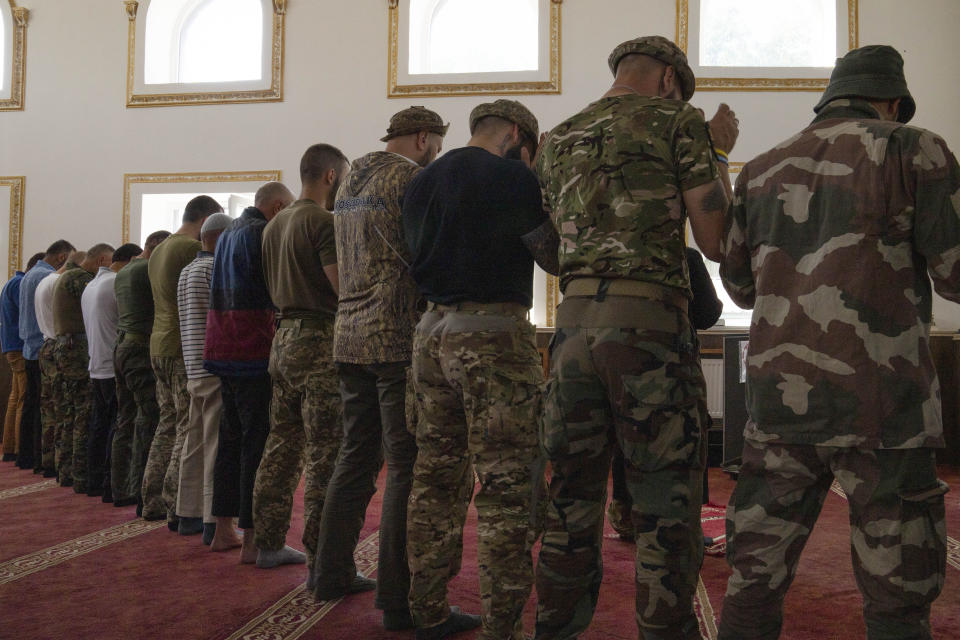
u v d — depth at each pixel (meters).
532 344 1.98
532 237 1.88
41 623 2.31
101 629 2.25
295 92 7.45
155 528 3.65
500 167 1.93
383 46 7.37
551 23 7.18
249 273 2.91
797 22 7.25
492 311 1.92
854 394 1.38
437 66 7.59
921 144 1.38
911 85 6.88
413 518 2.09
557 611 1.63
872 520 1.37
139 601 2.52
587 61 7.15
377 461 2.51
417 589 2.09
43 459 5.37
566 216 1.63
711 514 3.88
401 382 2.25
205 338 3.17
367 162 2.34
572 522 1.64
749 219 1.56
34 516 3.97
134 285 4.02
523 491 1.89
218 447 3.14
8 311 6.30
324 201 2.80
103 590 2.64
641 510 1.54
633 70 1.72
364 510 2.52
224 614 2.38
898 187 1.38
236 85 7.51
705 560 3.03
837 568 2.94
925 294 1.42
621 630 2.23
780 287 1.48
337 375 2.65
